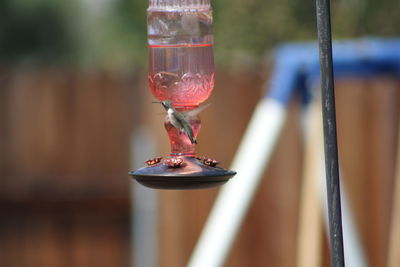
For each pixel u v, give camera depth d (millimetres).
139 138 16172
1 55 33094
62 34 34594
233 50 21844
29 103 16281
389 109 15406
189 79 6629
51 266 16438
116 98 16219
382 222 15500
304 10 21875
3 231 16359
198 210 15930
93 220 16406
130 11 34188
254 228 15836
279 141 15555
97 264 16391
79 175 16375
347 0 21750
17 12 33344
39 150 16344
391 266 15148
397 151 15336
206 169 5914
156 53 6645
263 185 15766
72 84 16281
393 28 21406
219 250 11070
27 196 16328
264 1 22016
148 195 16156
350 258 11875
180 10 6625
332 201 5754
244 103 15797
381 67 12219
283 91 11523
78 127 16312
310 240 12609
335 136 5730
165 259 16078
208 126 15773
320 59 5719
